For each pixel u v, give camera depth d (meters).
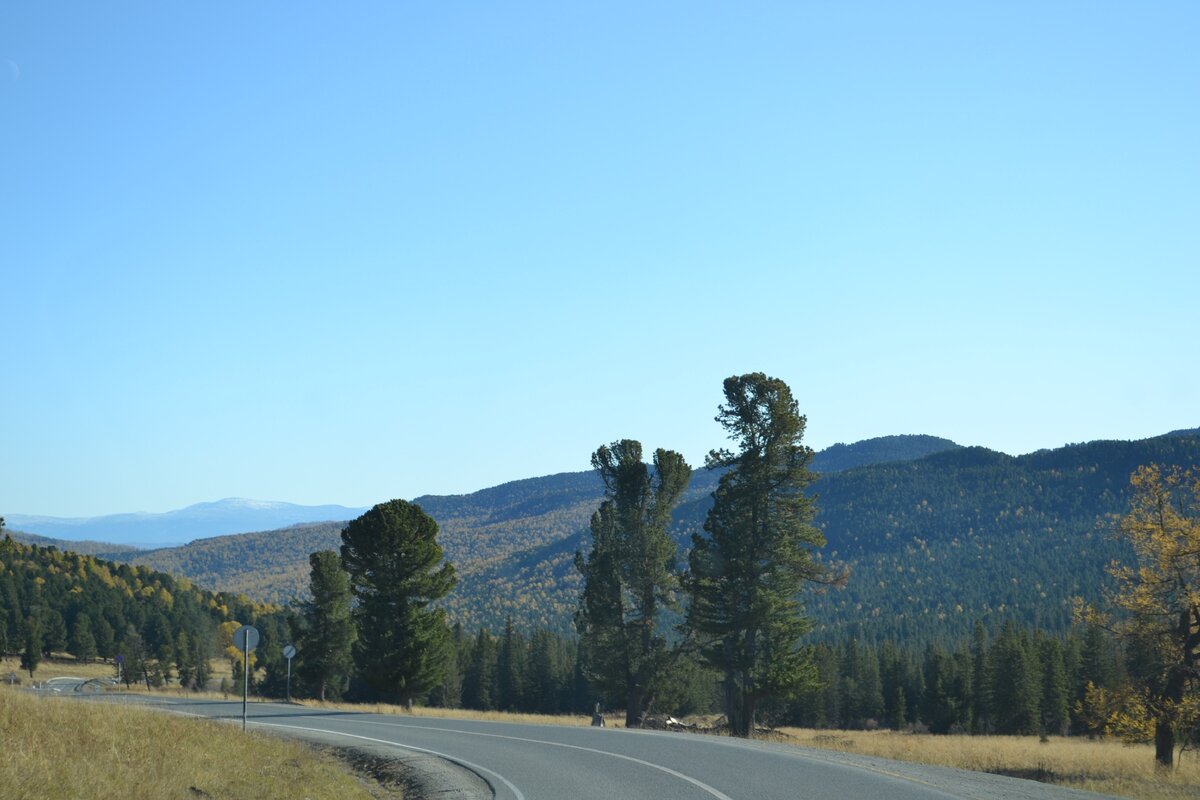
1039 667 94.38
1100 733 54.34
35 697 21.30
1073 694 91.44
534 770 18.39
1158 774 25.84
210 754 18.00
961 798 14.21
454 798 15.61
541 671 109.12
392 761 21.22
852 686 115.50
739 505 45.22
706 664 47.19
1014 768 27.03
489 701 108.12
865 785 15.56
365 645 50.69
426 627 51.06
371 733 28.05
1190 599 28.89
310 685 70.00
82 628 144.62
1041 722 91.88
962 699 102.81
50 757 14.56
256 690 94.12
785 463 45.72
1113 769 27.53
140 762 15.69
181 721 22.56
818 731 62.97
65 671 134.38
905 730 109.94
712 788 15.22
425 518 51.81
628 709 51.44
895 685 118.12
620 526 52.19
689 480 52.53
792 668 45.06
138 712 22.06
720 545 45.38
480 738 26.00
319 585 67.38
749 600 44.78
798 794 14.51
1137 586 30.22
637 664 50.88
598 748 22.50
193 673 143.50
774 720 106.25
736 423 46.03
